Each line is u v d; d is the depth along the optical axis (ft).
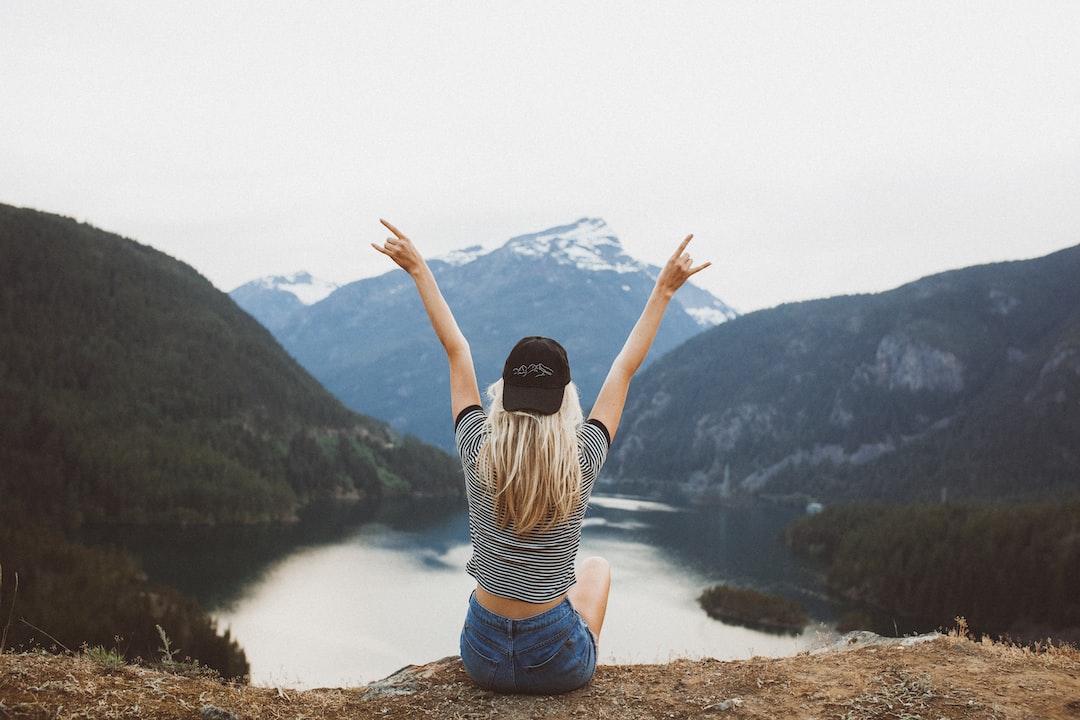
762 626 251.80
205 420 620.90
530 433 9.61
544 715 12.16
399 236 11.41
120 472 458.50
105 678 13.33
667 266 11.10
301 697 13.76
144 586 256.73
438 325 11.19
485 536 10.65
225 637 180.34
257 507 483.10
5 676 12.62
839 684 13.92
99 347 652.89
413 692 13.58
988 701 12.86
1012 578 287.89
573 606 12.16
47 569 246.47
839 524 434.71
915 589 304.91
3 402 503.20
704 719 12.27
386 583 298.15
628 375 10.96
